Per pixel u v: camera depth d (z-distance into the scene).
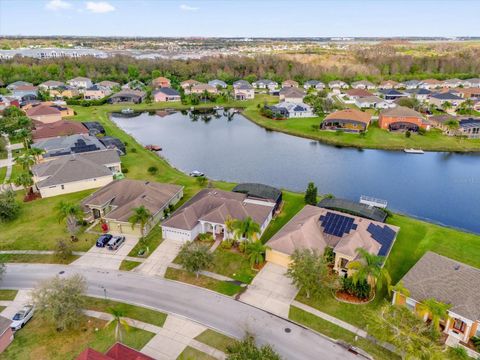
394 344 31.50
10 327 33.75
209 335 34.50
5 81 182.50
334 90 181.88
